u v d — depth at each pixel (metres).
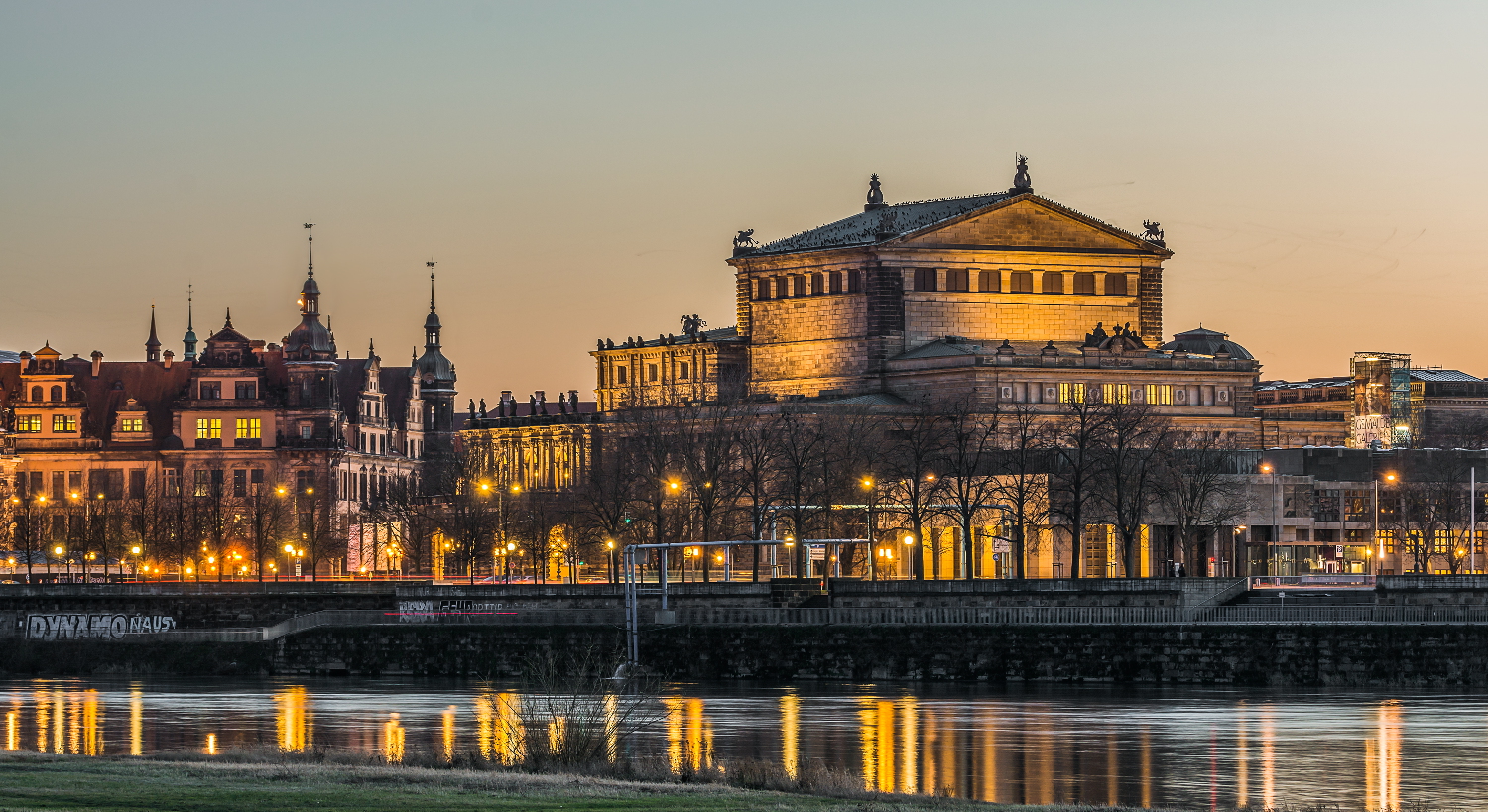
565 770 176.38
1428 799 190.88
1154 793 192.62
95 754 188.62
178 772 160.88
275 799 147.38
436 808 146.25
